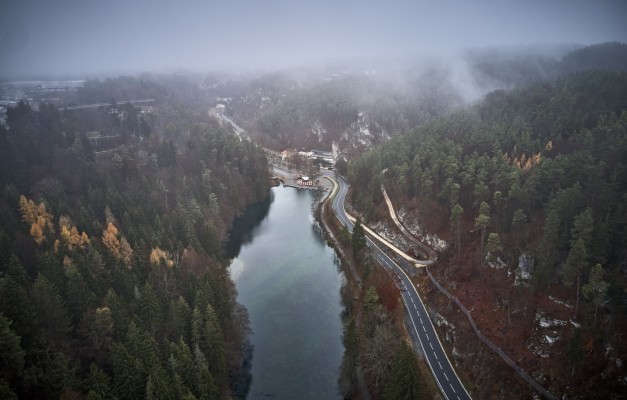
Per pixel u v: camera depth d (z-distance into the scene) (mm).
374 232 156125
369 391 86062
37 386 66938
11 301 73500
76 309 86375
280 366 96750
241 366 96000
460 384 84250
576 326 80062
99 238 115625
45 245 105875
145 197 149625
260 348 102938
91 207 133000
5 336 64500
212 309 88562
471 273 108750
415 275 123625
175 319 88000
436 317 103875
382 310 102250
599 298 76688
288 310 118812
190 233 134250
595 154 122375
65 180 149375
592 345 74938
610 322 75375
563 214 96375
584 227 86188
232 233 173500
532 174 112938
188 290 101938
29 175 141875
